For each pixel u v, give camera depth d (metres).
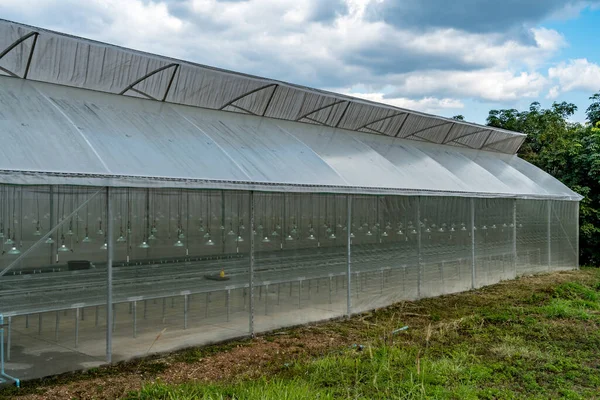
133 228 11.99
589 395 8.28
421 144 19.50
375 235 14.66
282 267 12.34
